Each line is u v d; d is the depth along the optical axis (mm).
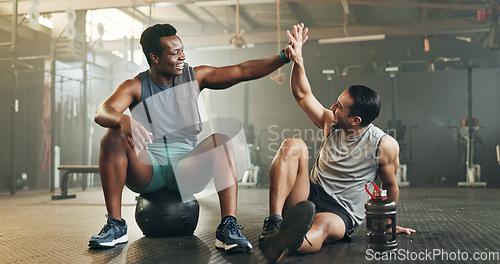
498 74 10188
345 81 10883
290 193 1698
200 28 12156
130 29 11812
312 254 1581
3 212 3812
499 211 3369
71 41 9359
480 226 2416
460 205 3998
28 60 10172
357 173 1769
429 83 10438
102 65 11695
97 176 11125
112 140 1782
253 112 11500
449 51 11047
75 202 5164
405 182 8672
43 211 3914
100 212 3803
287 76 11391
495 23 7969
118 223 1869
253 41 10180
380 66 10711
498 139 10102
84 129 8992
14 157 7488
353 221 1806
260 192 6852
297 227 1280
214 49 11008
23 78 10070
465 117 10219
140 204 2080
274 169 1625
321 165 1827
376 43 11391
